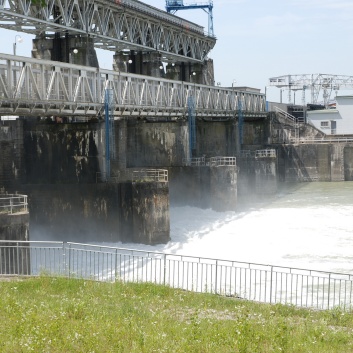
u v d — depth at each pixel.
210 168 79.62
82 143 60.91
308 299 37.72
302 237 63.94
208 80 114.69
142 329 22.22
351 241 61.47
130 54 94.56
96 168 60.69
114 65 93.81
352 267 50.28
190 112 79.25
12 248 41.19
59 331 20.77
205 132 98.75
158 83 72.81
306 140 120.56
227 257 55.19
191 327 22.67
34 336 19.73
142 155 80.38
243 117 106.12
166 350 19.67
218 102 92.38
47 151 61.56
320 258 54.03
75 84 58.38
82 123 60.94
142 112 67.69
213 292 34.97
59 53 74.44
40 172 61.66
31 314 22.64
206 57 115.62
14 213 42.84
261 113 114.31
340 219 74.25
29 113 49.12
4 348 18.84
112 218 60.19
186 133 79.56
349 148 117.69
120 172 63.09
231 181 80.19
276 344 21.30
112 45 86.62
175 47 102.31
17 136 60.84
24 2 63.84
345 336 24.09
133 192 60.19
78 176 61.06
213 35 118.69
